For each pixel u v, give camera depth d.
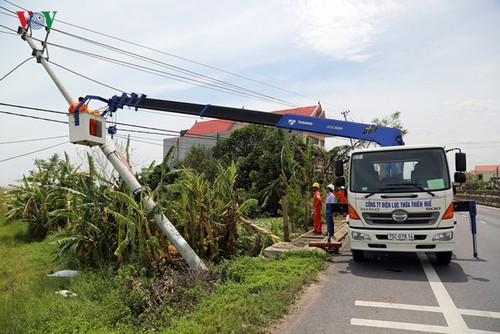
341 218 17.66
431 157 7.71
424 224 7.39
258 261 8.43
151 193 10.10
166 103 11.57
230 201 11.07
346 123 10.37
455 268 7.91
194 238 10.10
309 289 6.61
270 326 4.95
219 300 5.84
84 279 8.98
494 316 5.12
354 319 5.12
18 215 19.83
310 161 19.03
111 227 10.87
